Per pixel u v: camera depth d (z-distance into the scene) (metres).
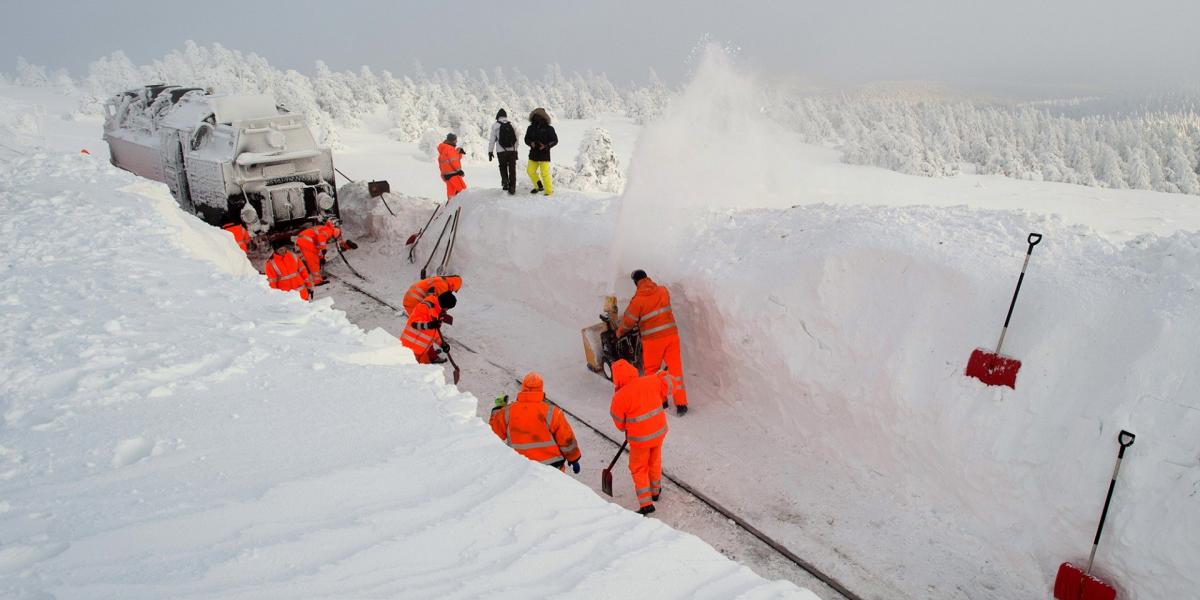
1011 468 5.74
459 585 2.88
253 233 13.75
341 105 51.88
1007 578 5.64
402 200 15.78
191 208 15.10
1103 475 5.21
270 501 3.30
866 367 7.01
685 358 9.23
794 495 6.85
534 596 2.90
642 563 3.30
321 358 5.33
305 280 12.24
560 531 3.45
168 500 3.25
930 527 6.18
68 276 7.02
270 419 4.29
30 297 6.36
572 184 24.53
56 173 12.27
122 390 4.46
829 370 7.32
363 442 4.10
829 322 7.42
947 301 6.70
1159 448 5.04
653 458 6.78
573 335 10.72
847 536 6.25
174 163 15.03
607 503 3.85
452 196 14.77
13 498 3.19
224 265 10.12
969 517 6.07
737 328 8.22
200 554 2.81
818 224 8.62
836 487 6.89
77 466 3.55
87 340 5.23
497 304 12.05
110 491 3.30
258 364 5.12
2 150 14.67
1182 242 6.00
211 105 14.12
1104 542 5.13
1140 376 5.31
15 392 4.39
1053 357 5.82
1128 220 16.89
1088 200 24.78
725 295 8.38
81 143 29.14
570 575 3.11
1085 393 5.56
